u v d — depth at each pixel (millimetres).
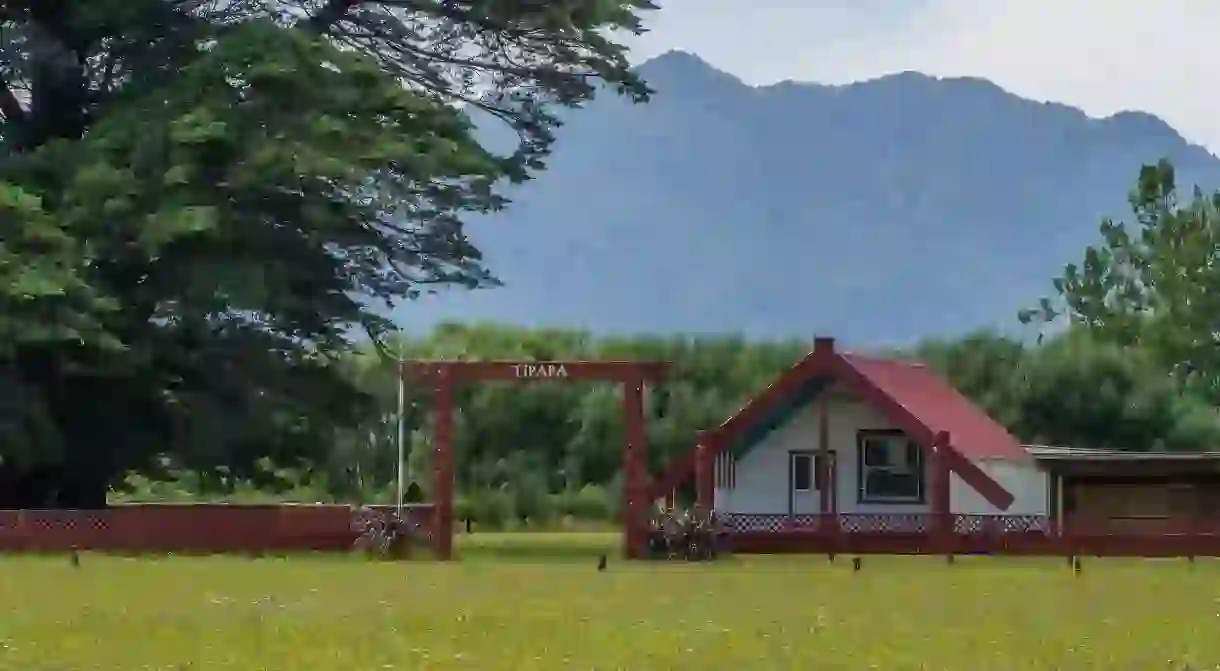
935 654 20469
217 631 22578
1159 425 76750
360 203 51031
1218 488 53812
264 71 48250
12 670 18594
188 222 46594
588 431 81188
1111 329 83875
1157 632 23266
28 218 46812
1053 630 23484
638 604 27688
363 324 54125
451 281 55625
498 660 19641
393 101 50500
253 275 48656
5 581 32031
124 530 45562
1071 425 77125
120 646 20766
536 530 75688
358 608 26359
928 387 56375
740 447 54344
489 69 56750
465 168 50656
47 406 50562
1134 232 85375
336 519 46375
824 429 51969
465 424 82250
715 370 84688
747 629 23312
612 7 54656
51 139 51031
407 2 54781
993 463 53500
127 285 50500
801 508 54125
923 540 49375
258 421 52812
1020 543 49000
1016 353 80562
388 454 77562
